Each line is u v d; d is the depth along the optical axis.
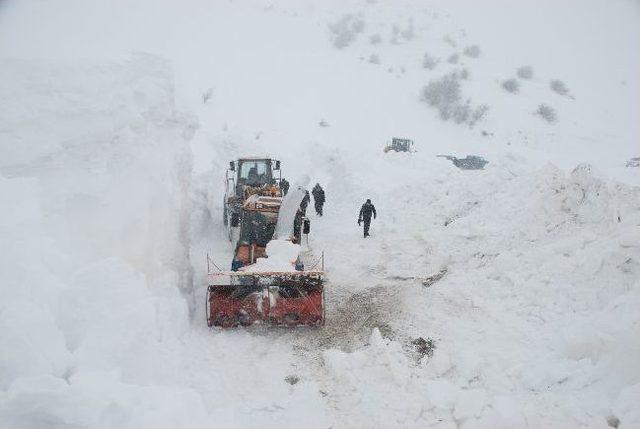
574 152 35.47
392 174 18.77
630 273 7.51
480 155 33.88
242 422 5.77
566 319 7.40
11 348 4.59
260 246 9.88
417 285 9.65
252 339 7.72
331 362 6.87
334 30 58.00
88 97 7.21
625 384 5.63
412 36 60.19
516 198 11.12
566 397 5.84
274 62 46.28
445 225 12.19
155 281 7.37
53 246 5.98
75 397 4.19
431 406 5.94
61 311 5.48
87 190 6.73
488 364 6.70
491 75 51.12
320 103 39.47
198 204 13.65
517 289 8.39
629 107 45.62
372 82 46.12
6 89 6.74
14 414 4.04
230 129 28.31
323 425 5.77
